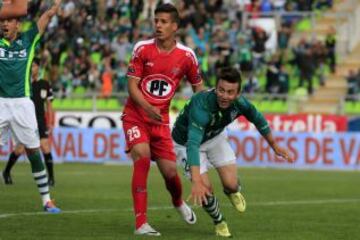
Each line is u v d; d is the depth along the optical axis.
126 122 28.83
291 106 82.31
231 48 90.62
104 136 78.31
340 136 74.19
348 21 96.06
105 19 98.19
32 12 76.62
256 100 83.25
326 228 31.84
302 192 49.59
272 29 96.62
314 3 100.06
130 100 29.02
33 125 34.84
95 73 92.38
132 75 28.55
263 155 75.94
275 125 77.88
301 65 88.62
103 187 50.03
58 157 79.06
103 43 95.69
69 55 94.69
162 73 28.75
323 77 90.69
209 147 28.67
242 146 76.56
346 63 93.06
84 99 84.56
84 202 40.09
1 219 32.03
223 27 95.25
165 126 29.16
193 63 29.11
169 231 29.84
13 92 34.56
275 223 33.19
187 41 93.25
